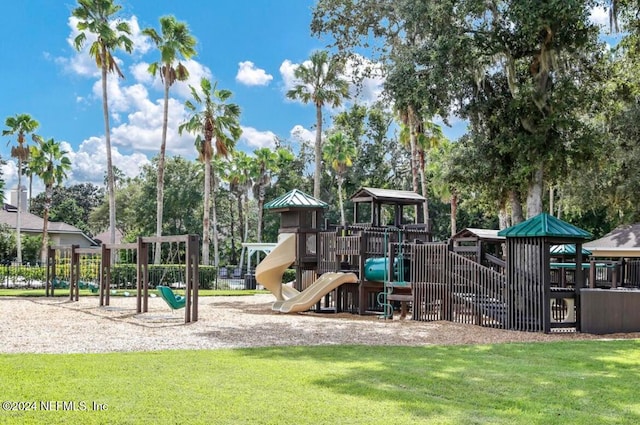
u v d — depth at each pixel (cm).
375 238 1897
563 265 1938
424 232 2120
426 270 1636
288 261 2023
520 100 2003
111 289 2788
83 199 8869
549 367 849
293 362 846
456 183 2498
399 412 567
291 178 5650
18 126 4450
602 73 2142
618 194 2884
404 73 1903
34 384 666
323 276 1906
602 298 1405
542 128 2025
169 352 935
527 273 1418
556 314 1755
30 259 4516
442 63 1858
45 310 1770
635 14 1977
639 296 1438
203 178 5994
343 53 2156
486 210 3002
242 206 6594
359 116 5322
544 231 1380
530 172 2144
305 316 1759
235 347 1020
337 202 5503
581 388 699
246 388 661
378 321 1606
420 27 1938
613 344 1141
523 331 1395
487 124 2245
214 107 3903
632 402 630
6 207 5488
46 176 4538
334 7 2100
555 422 545
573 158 2169
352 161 5228
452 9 1869
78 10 3184
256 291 2981
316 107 3662
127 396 613
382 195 2220
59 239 5141
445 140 3962
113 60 3316
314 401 604
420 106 1944
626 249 2461
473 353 985
